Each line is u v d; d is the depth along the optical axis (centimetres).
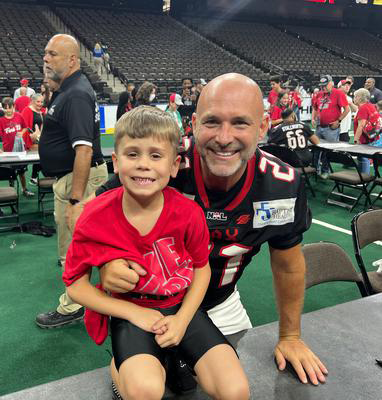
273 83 826
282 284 133
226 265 135
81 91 252
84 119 250
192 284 109
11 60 1450
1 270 354
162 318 99
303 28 2611
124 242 100
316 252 221
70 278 102
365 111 622
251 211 124
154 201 101
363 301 159
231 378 90
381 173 748
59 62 250
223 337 101
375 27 2797
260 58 2067
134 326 98
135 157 96
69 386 111
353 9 2745
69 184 275
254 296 324
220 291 143
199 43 2111
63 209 284
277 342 134
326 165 695
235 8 2525
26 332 268
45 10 2111
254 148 111
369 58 2378
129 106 669
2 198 418
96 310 101
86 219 99
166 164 98
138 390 85
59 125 262
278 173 127
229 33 2316
